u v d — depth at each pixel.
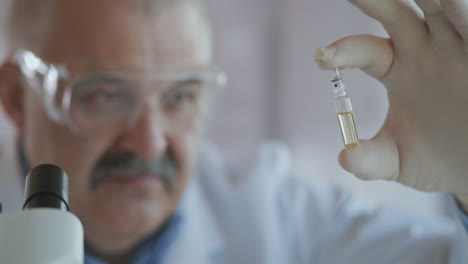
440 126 0.47
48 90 0.67
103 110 0.67
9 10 0.72
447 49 0.46
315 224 0.83
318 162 1.13
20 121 0.72
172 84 0.68
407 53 0.47
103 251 0.73
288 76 1.17
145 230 0.70
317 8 1.09
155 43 0.68
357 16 1.02
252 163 0.90
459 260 0.61
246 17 1.17
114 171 0.68
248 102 1.18
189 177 0.72
